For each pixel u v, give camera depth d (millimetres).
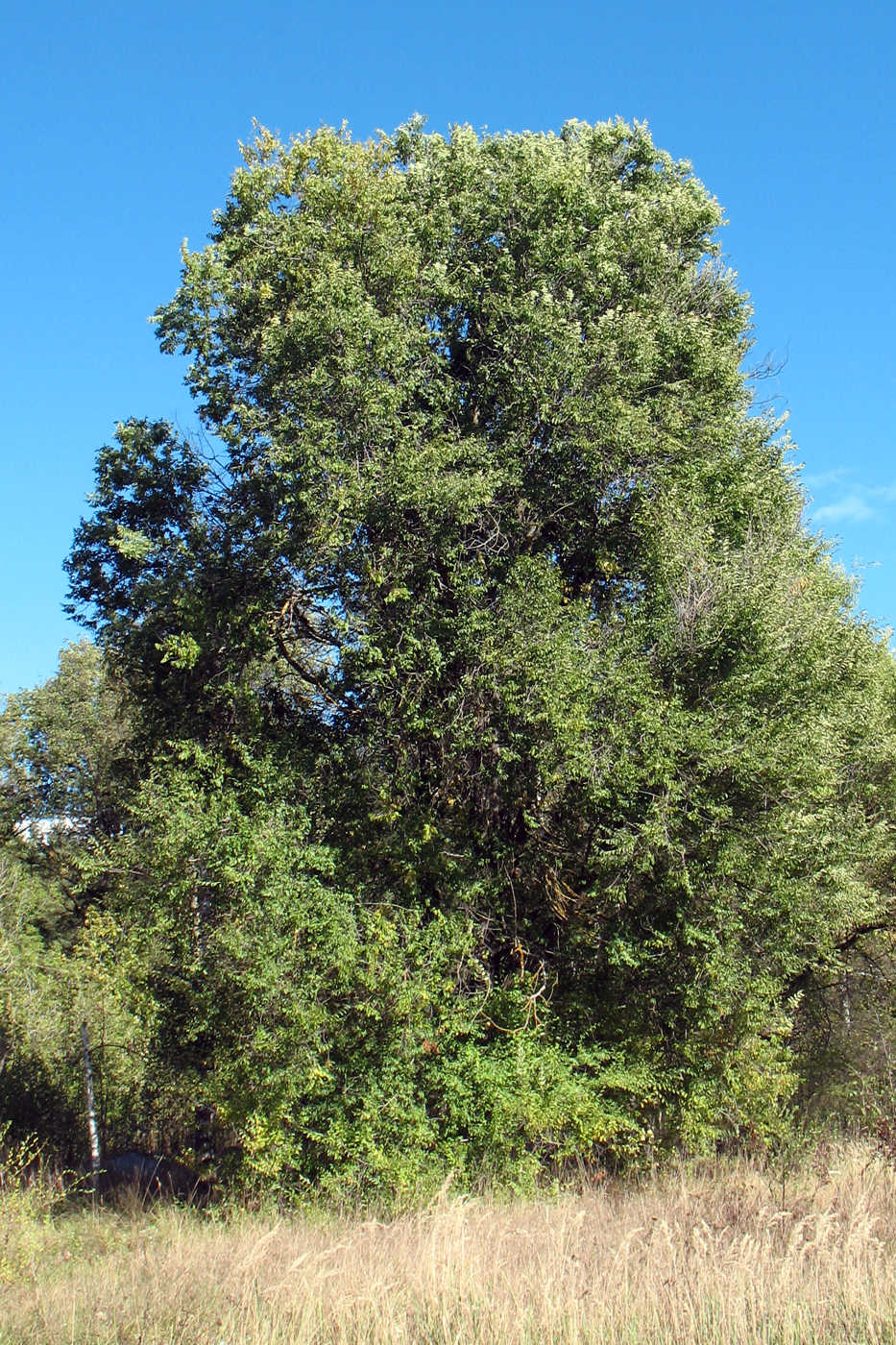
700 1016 12977
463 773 13828
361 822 13734
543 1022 13211
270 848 11906
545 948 14242
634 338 14344
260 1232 9938
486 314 15289
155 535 14648
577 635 13430
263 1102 11664
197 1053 13000
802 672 13438
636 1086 12945
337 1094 12133
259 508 13508
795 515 16547
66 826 26891
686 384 15180
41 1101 17000
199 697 14055
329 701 14781
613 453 14062
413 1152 12070
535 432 14523
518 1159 12555
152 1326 6613
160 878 12023
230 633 13523
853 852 14289
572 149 16812
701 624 13109
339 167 14016
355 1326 6301
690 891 12250
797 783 13281
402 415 14195
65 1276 8812
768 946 13234
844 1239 7301
